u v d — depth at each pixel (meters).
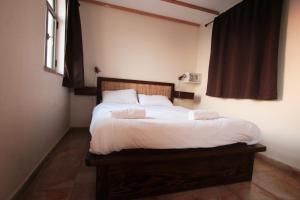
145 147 1.42
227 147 1.73
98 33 3.46
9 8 1.13
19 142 1.34
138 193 1.46
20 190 1.36
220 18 3.42
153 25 3.84
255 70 2.59
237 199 1.53
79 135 3.12
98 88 3.45
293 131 2.19
